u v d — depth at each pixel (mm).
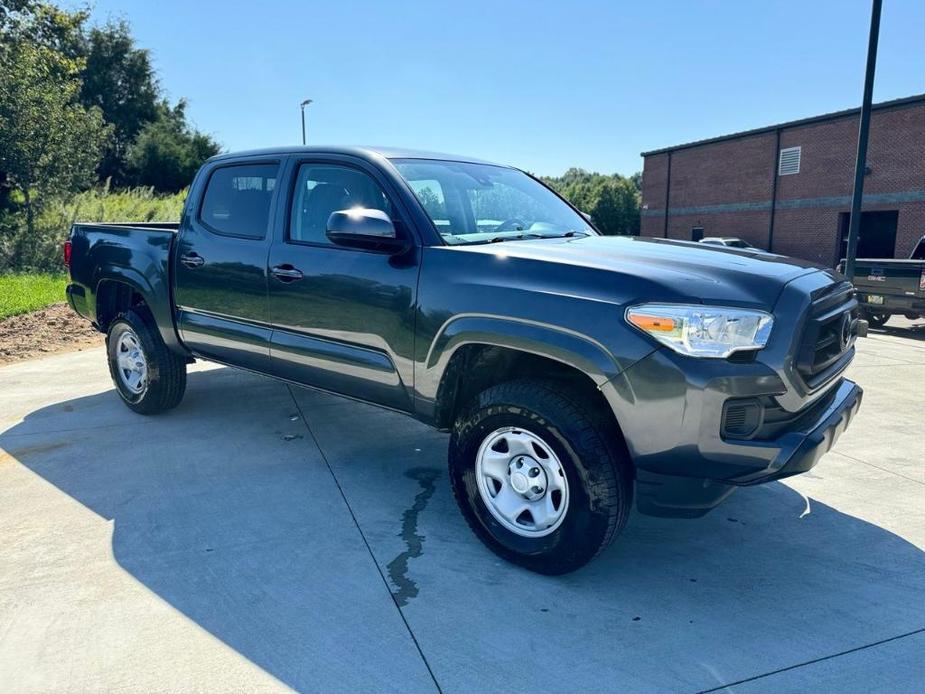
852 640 2609
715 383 2566
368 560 3166
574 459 2807
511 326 2930
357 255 3578
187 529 3441
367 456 4480
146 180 40281
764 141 31781
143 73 43406
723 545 3361
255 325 4168
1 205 18484
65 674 2371
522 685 2354
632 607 2824
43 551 3205
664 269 2832
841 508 3775
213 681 2350
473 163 4277
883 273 10609
